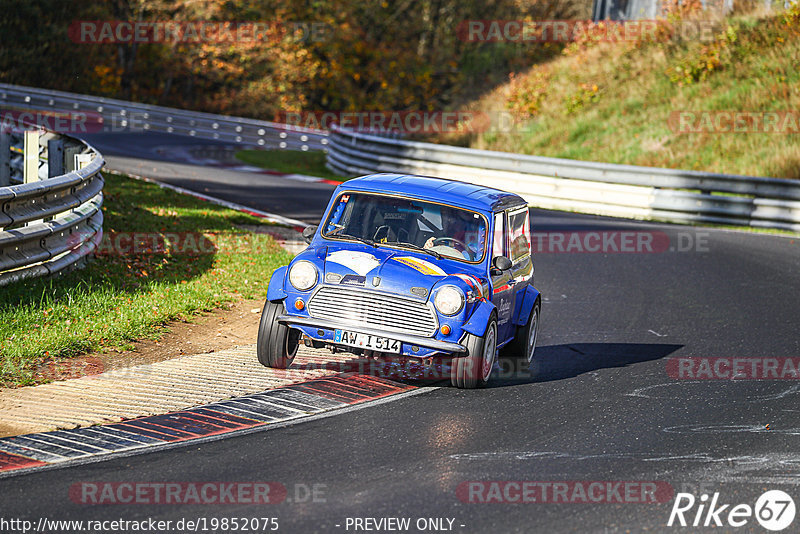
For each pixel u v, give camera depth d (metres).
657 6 141.25
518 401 30.41
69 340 32.38
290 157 133.88
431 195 34.12
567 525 20.09
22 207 36.84
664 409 30.17
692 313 46.44
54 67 188.12
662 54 128.25
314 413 27.83
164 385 29.69
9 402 26.92
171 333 36.47
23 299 35.22
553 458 24.61
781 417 29.66
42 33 184.38
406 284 30.75
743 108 109.62
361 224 33.62
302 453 24.00
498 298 32.94
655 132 111.50
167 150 125.62
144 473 22.06
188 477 21.92
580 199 89.81
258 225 64.69
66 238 41.06
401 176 36.66
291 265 31.98
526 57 193.75
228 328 38.38
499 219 34.50
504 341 34.69
